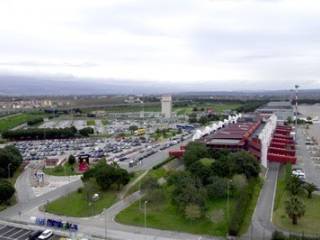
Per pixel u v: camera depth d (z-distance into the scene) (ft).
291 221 435.12
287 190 547.90
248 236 396.37
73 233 414.21
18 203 524.11
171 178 553.23
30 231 426.51
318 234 396.57
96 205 501.97
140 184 559.79
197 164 573.33
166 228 422.82
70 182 634.02
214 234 405.18
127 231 417.08
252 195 522.06
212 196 507.30
